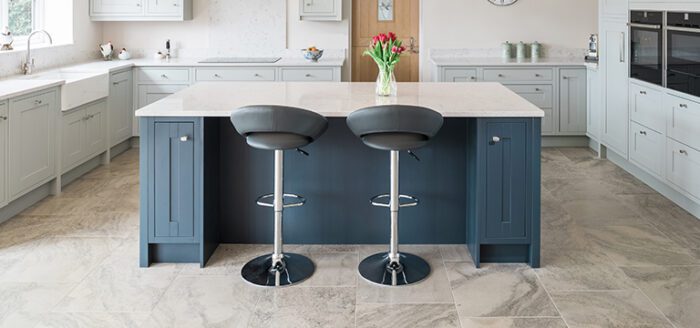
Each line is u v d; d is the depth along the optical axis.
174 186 3.46
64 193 5.07
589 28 7.23
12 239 3.98
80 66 6.32
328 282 3.33
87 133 5.61
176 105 3.57
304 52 7.09
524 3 7.21
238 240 3.92
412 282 3.31
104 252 3.76
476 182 3.47
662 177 4.82
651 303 3.06
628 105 5.51
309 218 3.88
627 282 3.31
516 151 3.43
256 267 3.48
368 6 7.56
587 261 3.62
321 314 2.96
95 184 5.36
